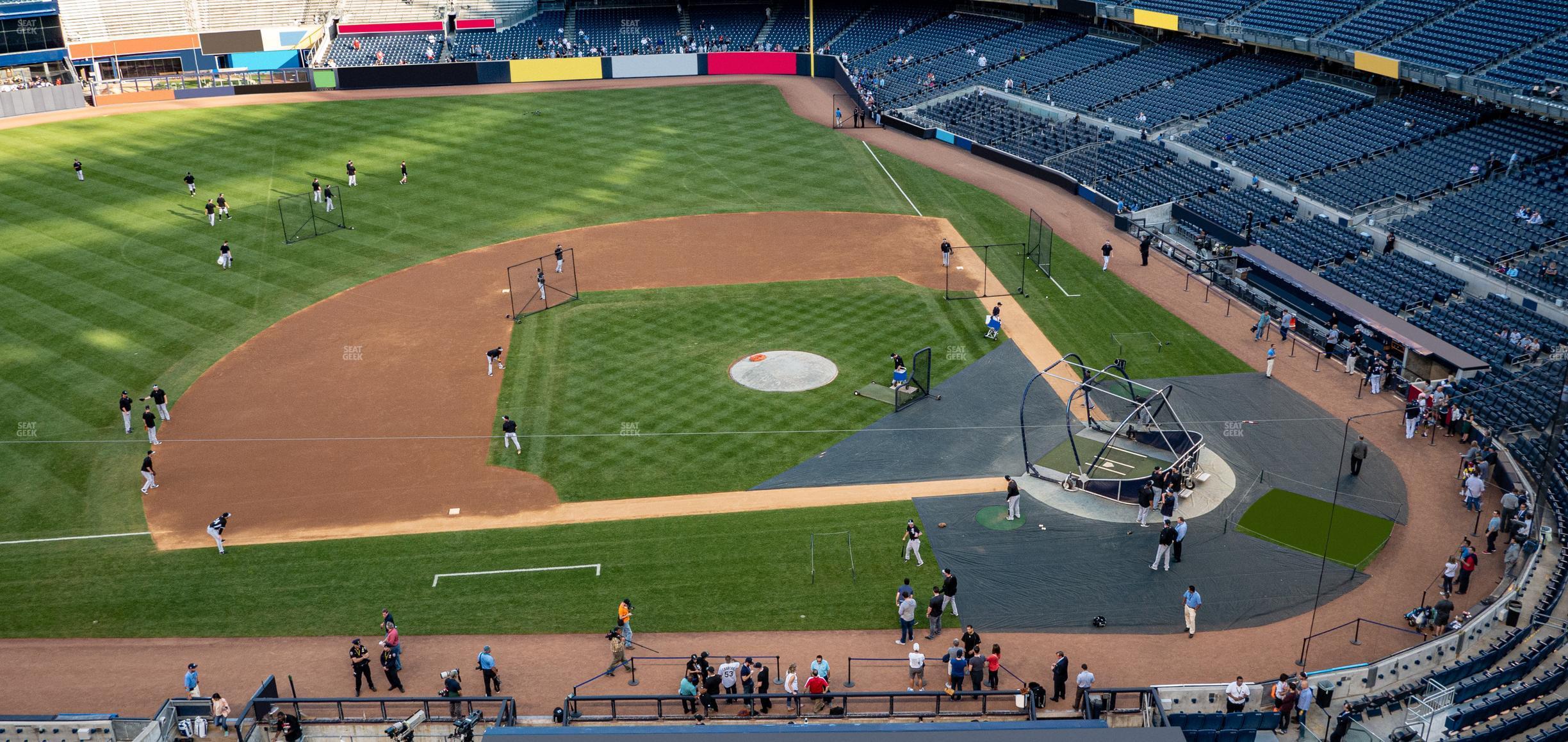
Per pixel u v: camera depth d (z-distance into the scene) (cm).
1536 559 3512
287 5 10612
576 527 3941
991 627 3419
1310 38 6894
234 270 6069
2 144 8256
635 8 10944
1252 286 5609
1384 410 4534
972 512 3972
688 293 5734
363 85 9919
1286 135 6694
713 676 3067
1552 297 4778
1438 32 6362
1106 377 4822
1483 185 5631
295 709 3125
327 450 4431
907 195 7112
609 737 2498
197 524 4009
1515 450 4100
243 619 3538
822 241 6391
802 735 2508
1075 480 4081
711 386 4828
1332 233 5681
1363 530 3803
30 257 6216
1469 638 3189
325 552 3841
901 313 5481
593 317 5484
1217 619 3419
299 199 7100
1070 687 3166
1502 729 2705
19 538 3938
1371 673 3033
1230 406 4569
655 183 7356
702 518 3969
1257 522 3859
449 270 6059
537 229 6606
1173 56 8138
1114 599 3519
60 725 3000
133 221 6738
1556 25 5919
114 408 4741
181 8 10381
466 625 3481
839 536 3853
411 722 3025
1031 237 6341
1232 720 2922
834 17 10656
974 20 9950
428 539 3894
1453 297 5078
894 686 3212
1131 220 6400
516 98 9475
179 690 3253
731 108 9112
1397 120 6369
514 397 4775
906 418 4575
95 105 9338
